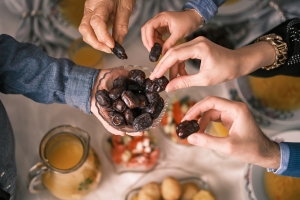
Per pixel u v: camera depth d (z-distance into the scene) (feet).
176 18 2.25
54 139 2.35
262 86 2.74
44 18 2.93
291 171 2.06
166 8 2.99
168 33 2.52
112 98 2.00
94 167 2.44
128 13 2.25
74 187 2.41
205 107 2.03
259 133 1.98
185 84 2.07
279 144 2.07
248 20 2.97
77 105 2.30
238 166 2.66
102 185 2.62
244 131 1.94
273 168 2.09
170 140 2.71
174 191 2.42
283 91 2.73
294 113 2.67
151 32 2.23
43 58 2.24
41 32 2.90
